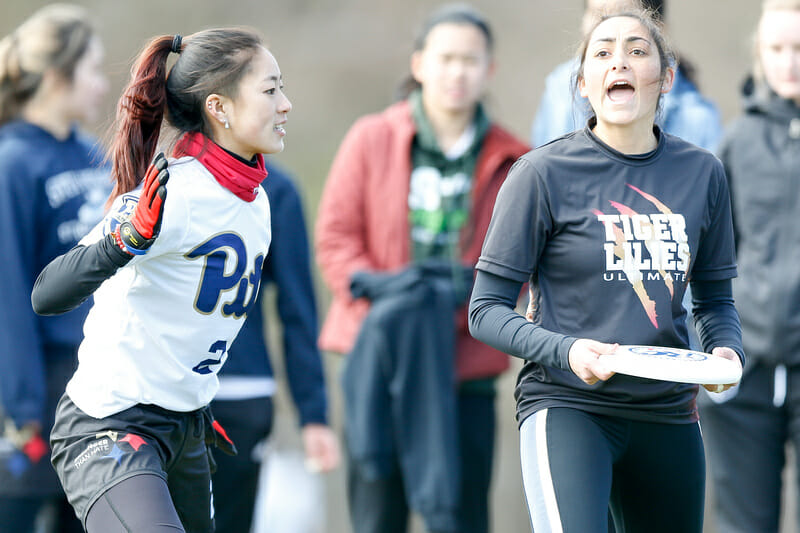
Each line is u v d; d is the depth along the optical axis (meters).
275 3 51.06
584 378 10.22
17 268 15.59
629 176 10.95
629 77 10.78
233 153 11.09
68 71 16.33
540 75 46.28
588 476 10.69
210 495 12.15
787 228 16.34
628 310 10.80
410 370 17.33
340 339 18.30
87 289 10.55
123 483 10.64
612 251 10.79
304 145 50.22
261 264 11.60
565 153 11.08
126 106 11.31
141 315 10.96
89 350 11.18
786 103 16.45
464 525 17.94
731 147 16.81
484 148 18.19
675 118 16.19
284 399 34.97
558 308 11.06
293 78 50.84
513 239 11.00
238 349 15.72
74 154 16.42
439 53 17.94
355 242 18.30
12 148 15.95
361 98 50.94
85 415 11.08
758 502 16.73
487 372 17.70
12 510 15.73
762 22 16.66
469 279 17.70
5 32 47.25
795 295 16.23
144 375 11.08
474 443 17.86
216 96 10.99
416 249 18.00
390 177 18.12
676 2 40.00
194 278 10.95
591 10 13.81
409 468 17.25
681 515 11.47
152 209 10.07
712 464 17.05
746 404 16.66
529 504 10.92
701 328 11.65
